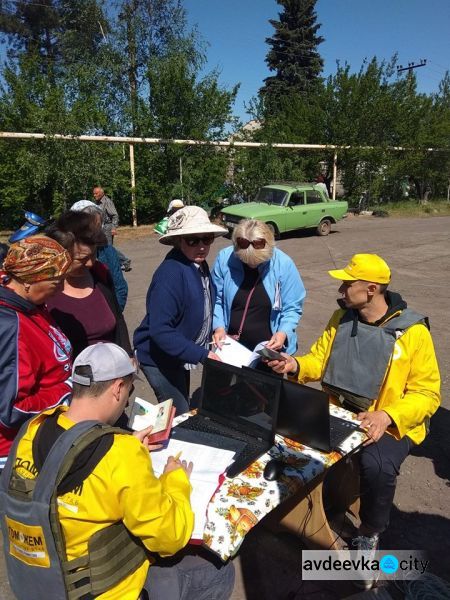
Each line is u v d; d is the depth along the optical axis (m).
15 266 1.97
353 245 13.39
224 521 1.87
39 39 29.19
